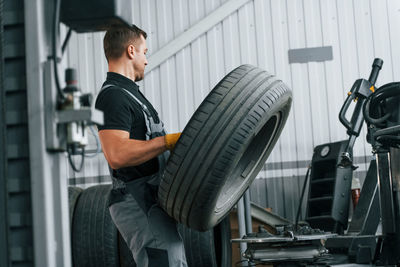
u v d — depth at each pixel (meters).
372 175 4.13
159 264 2.07
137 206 2.08
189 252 3.62
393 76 5.60
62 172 1.41
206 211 2.00
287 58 5.61
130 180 2.10
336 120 5.54
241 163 2.54
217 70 5.60
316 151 5.00
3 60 1.38
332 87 5.57
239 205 4.40
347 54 5.62
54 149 1.38
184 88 5.59
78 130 1.40
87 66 5.59
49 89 1.36
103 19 1.42
